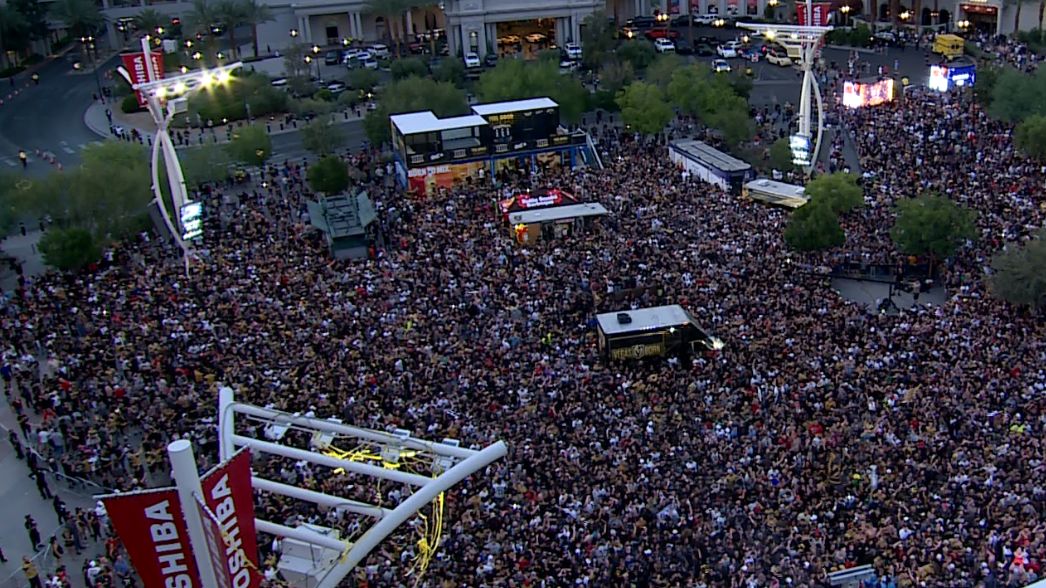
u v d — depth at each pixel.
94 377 43.81
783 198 64.69
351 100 105.00
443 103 90.50
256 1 140.00
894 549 29.06
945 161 69.06
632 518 31.48
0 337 50.84
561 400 39.44
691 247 56.59
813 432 36.06
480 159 77.94
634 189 68.62
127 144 77.06
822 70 107.75
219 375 42.81
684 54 123.25
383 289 52.59
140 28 135.88
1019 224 56.81
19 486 38.81
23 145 98.81
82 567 33.31
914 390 37.97
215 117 100.69
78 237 59.88
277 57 127.88
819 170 73.75
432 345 45.28
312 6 140.12
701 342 44.41
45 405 42.59
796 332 44.72
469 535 30.72
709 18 143.88
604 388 40.56
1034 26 118.31
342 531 30.12
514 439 36.34
